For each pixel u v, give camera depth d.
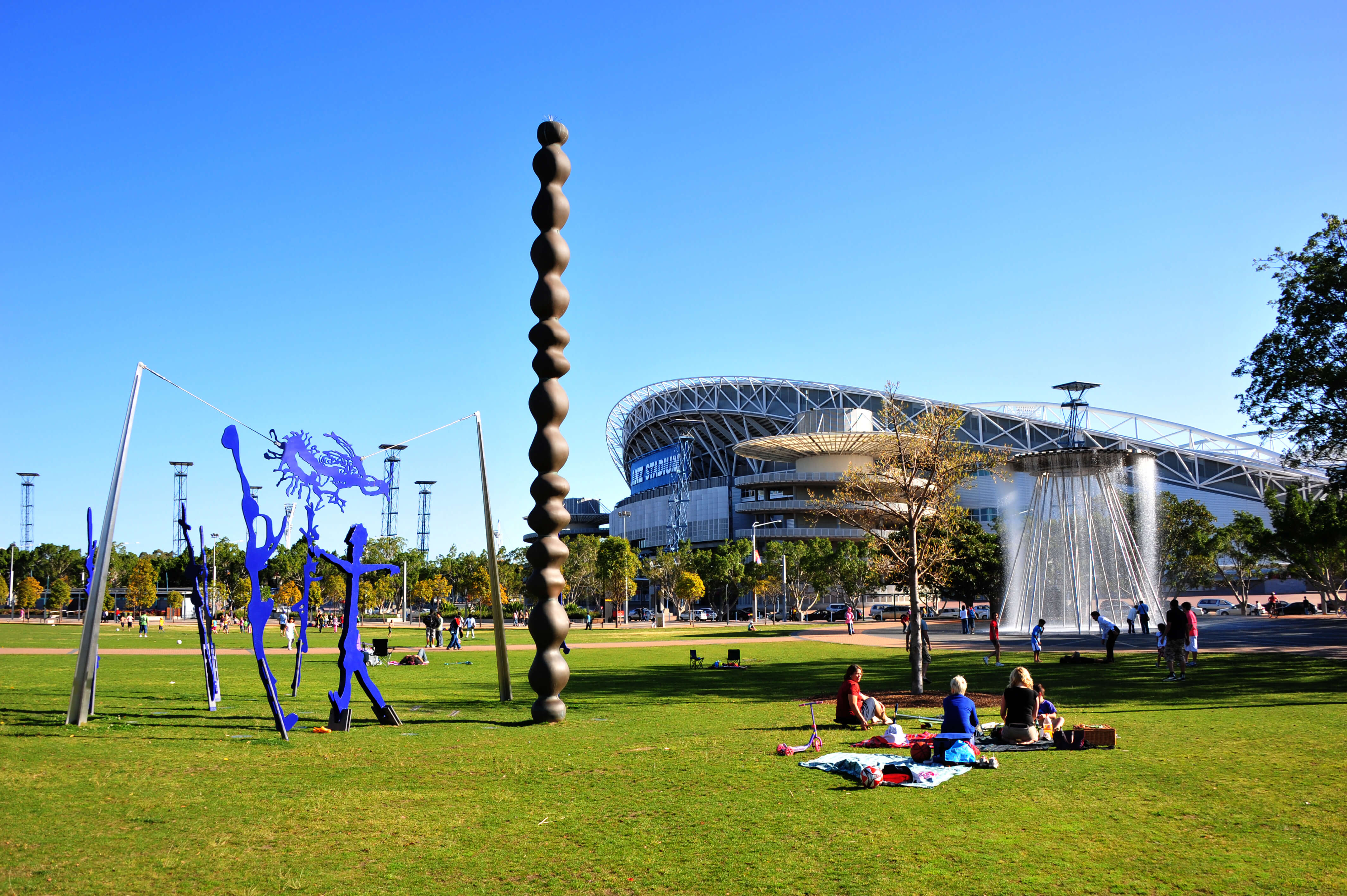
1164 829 9.77
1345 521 51.31
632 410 189.38
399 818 10.55
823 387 145.50
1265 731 16.25
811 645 51.81
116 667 33.88
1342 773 12.52
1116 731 15.33
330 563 18.53
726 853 9.04
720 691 25.95
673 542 158.38
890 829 9.88
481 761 14.16
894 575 26.53
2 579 129.38
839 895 7.81
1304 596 107.31
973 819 10.27
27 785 12.30
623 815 10.62
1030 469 57.84
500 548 97.31
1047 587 58.72
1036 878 8.20
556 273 19.81
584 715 20.14
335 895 7.88
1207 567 87.06
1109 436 121.75
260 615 17.02
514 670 34.88
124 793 11.84
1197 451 116.81
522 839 9.61
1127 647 42.50
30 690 24.62
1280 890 7.87
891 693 23.98
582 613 108.25
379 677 31.16
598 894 7.88
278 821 10.41
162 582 123.31
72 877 8.34
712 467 181.50
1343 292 29.14
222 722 18.75
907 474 23.39
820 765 13.25
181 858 8.95
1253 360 32.28
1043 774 12.56
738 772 13.05
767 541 129.75
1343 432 30.97
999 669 32.28
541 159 20.05
